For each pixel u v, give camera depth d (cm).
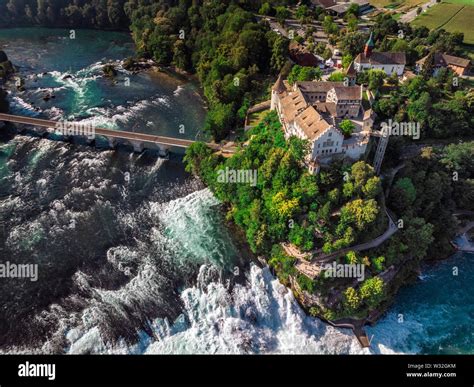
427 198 14812
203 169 15512
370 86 17338
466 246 14925
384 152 14712
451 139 17100
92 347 10581
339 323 12094
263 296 12250
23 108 19575
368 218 12262
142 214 14400
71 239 13225
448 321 12506
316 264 12344
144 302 11619
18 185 15100
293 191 13038
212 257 13100
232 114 18412
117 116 19475
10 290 11631
